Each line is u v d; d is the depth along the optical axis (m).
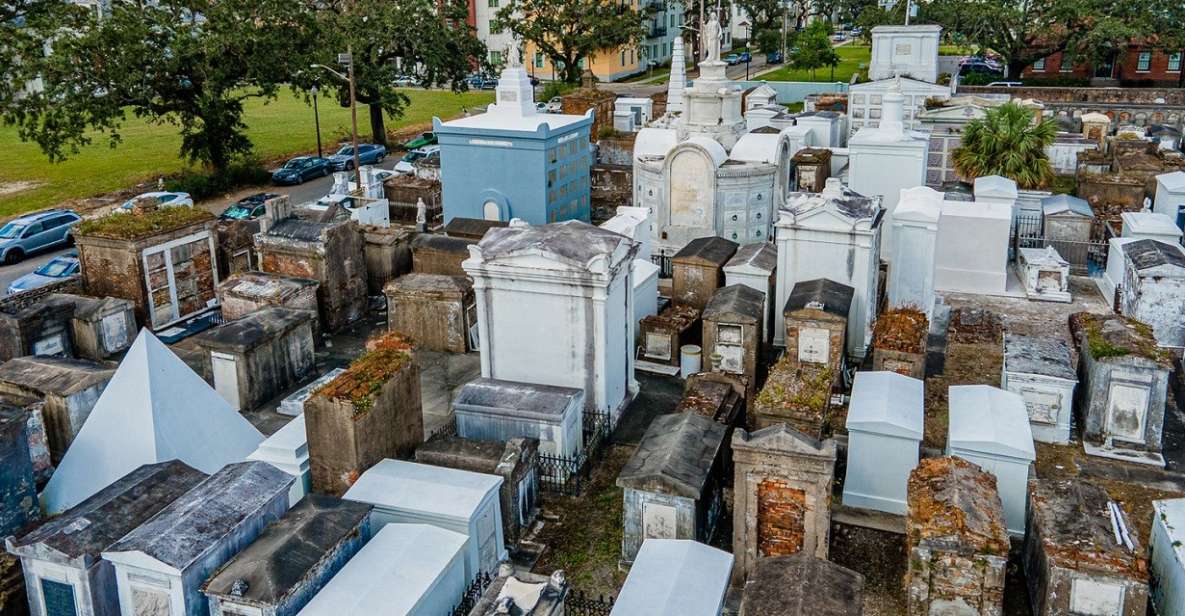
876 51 62.31
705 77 38.78
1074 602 15.70
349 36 61.16
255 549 15.95
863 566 18.64
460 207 40.22
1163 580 16.67
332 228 30.75
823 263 27.67
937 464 17.77
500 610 14.54
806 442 17.00
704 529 18.80
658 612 14.66
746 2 115.06
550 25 89.62
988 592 15.80
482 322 24.48
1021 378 22.72
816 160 44.00
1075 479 19.39
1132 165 43.09
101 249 30.58
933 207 29.75
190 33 53.56
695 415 20.09
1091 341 22.97
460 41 67.94
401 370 20.95
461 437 21.00
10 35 50.38
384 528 17.17
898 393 20.69
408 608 15.12
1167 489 21.16
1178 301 27.34
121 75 49.94
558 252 23.08
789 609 13.82
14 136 72.44
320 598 15.23
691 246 30.69
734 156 37.44
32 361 23.77
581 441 22.70
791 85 79.31
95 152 65.19
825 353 24.95
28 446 18.27
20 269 40.50
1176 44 70.94
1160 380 21.80
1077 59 74.12
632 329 25.73
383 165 62.16
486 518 18.22
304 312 27.70
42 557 16.09
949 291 33.50
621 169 45.25
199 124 55.97
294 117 81.38
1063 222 35.38
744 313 25.33
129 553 15.55
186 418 20.53
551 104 60.75
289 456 19.73
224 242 33.97
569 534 20.19
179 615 15.64
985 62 89.56
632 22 90.75
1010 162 39.53
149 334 20.80
